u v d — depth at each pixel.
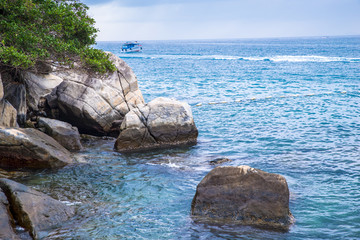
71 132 18.02
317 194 12.53
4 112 16.42
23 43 18.78
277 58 104.62
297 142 19.62
